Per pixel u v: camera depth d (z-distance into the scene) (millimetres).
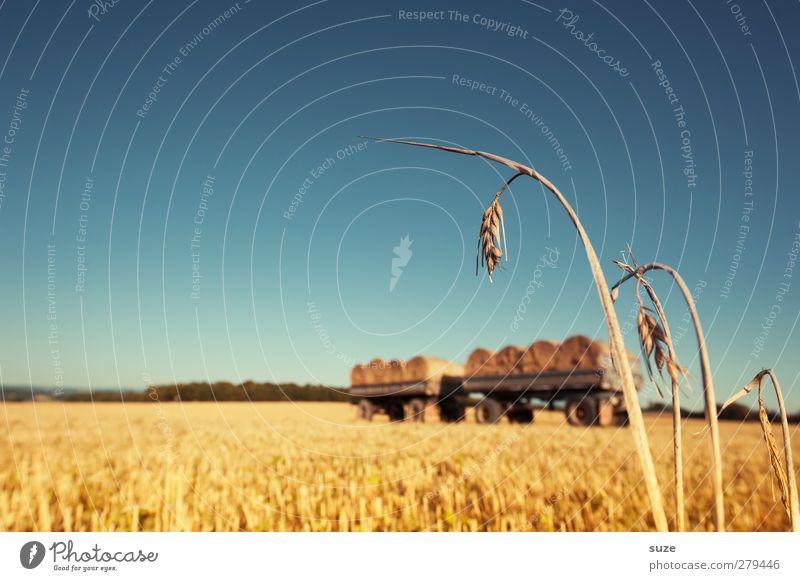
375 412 20938
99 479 5246
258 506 4445
